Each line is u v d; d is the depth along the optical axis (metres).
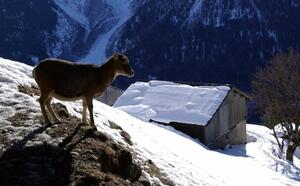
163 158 17.22
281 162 39.44
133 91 41.75
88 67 13.84
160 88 41.69
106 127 15.95
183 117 37.75
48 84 13.52
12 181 11.68
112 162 13.27
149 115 38.03
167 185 14.98
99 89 14.03
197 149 26.14
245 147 44.22
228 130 42.28
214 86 42.38
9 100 15.01
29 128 13.69
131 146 16.12
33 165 12.17
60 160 12.45
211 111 38.53
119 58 14.12
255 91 52.28
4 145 12.85
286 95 50.03
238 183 20.73
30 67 18.70
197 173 18.16
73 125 14.45
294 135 47.81
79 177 12.01
